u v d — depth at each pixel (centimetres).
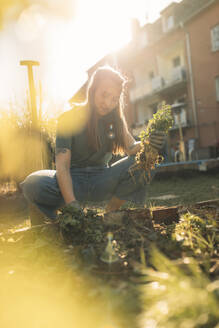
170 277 78
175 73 1449
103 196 174
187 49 1391
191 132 1417
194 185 455
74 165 170
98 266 104
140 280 89
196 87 1377
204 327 65
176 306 68
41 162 232
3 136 249
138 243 124
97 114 163
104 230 135
